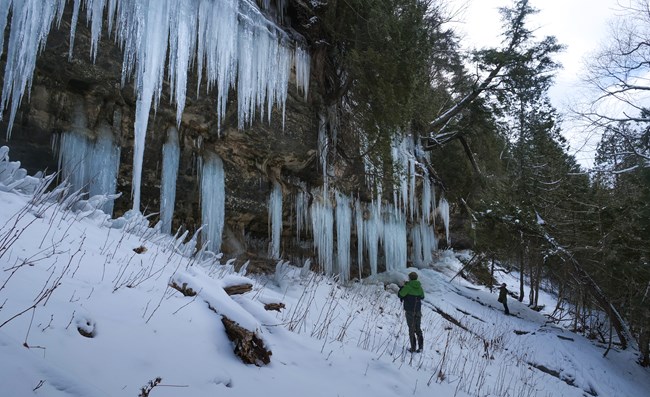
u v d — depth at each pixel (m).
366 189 13.47
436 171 19.88
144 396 2.39
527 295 23.70
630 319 15.99
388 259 15.05
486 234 17.58
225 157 9.20
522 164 18.50
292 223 11.41
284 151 10.21
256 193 9.96
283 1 10.48
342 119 12.02
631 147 13.12
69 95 6.64
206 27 7.92
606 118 13.32
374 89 10.37
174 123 8.10
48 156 6.34
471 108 18.33
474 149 20.12
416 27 10.45
